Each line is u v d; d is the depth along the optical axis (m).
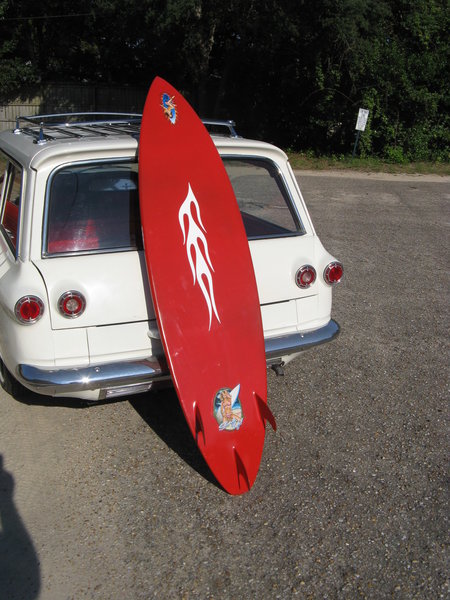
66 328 3.32
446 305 6.44
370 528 3.07
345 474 3.50
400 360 5.02
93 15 23.53
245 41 22.61
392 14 21.03
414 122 21.55
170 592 2.68
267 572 2.79
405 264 8.04
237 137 4.19
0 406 4.21
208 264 3.48
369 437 3.88
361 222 10.87
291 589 2.70
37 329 3.28
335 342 5.35
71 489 3.35
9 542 2.96
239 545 2.96
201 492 3.34
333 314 6.08
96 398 3.50
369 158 21.81
